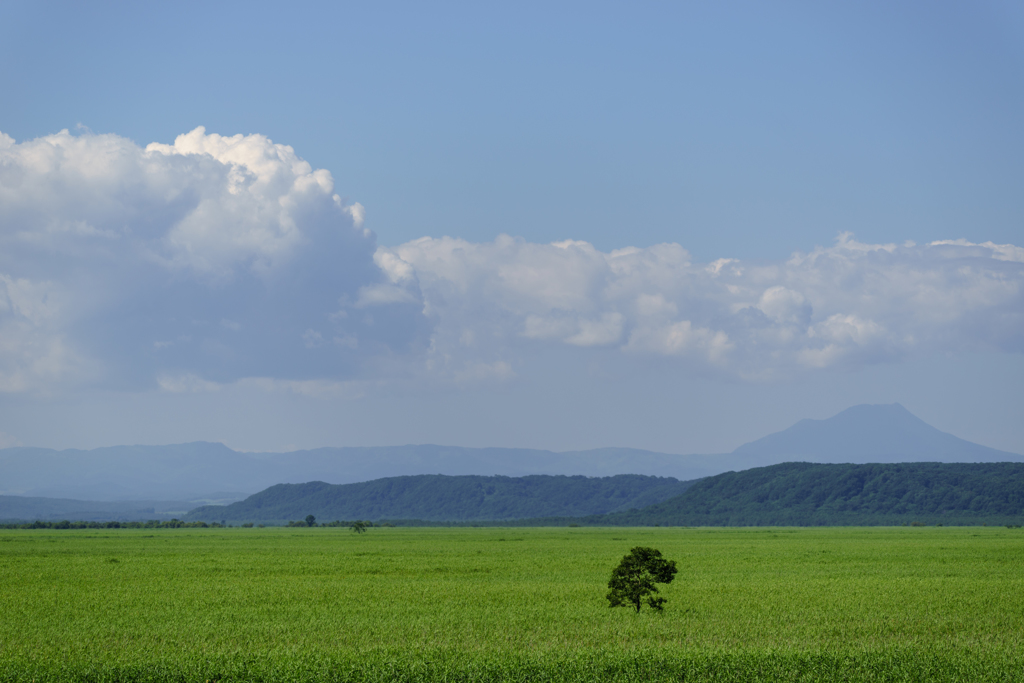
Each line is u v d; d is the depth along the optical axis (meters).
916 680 35.38
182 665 36.16
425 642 44.88
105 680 34.75
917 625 50.69
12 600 62.69
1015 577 81.19
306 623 51.66
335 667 35.94
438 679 34.91
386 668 35.66
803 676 35.94
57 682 34.38
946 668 36.47
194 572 86.88
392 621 52.19
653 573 55.19
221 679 34.78
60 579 79.31
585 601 62.28
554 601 62.44
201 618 53.91
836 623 51.34
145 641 45.84
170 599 63.22
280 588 70.62
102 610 57.59
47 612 56.66
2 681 34.53
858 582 75.12
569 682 34.97
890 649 39.53
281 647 42.91
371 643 44.78
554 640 45.00
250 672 35.12
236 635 47.31
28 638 47.03
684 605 59.06
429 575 84.56
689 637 46.06
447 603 61.09
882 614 54.59
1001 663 37.12
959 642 44.25
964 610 56.75
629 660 36.53
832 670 36.41
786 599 62.16
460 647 42.22
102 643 45.25
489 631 48.59
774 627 49.62
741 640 45.16
